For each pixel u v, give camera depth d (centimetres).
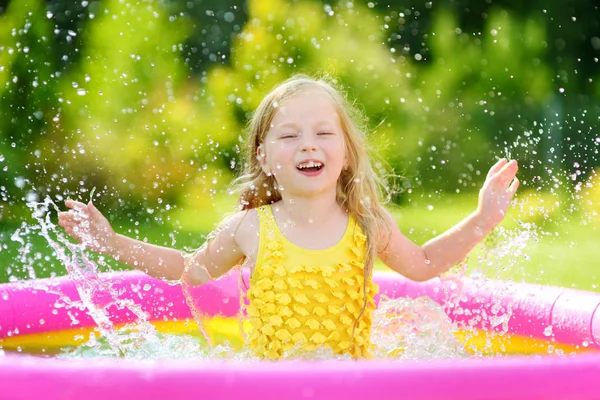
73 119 950
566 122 1227
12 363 193
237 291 375
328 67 1028
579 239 757
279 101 305
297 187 292
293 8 1145
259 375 183
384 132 1140
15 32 953
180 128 1000
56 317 347
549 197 902
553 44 1382
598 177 980
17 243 636
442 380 186
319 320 281
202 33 1156
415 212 1040
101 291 345
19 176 858
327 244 291
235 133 1029
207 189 978
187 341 327
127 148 948
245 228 302
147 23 1051
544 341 339
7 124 916
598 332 318
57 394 187
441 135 1200
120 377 185
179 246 720
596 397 195
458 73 1292
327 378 183
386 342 315
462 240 319
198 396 183
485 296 361
